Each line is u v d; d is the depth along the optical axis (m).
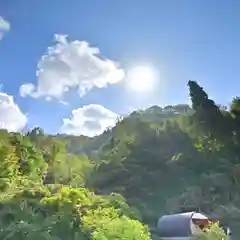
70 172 73.00
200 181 77.31
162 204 74.31
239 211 67.62
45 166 56.72
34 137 64.94
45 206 28.64
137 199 76.62
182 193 76.06
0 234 25.45
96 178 83.75
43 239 25.09
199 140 88.50
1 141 46.94
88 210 29.19
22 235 25.12
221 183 76.06
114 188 80.88
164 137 90.50
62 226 26.09
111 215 29.06
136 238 27.22
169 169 82.69
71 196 30.20
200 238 47.81
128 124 108.12
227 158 84.62
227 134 89.00
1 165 39.56
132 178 81.94
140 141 92.06
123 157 88.81
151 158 86.69
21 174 44.16
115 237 26.28
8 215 26.92
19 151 50.25
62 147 73.56
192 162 83.38
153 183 80.69
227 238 51.19
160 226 56.97
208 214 68.06
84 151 123.50
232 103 93.12
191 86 95.44
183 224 53.59
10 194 30.86
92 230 26.50
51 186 35.00
